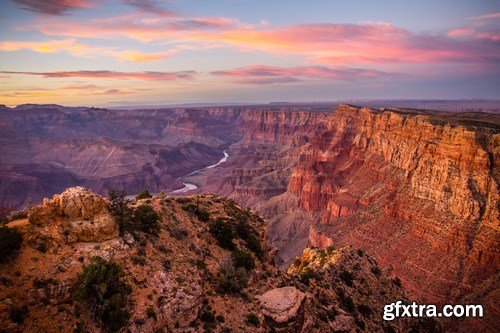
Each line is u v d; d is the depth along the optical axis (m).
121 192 40.47
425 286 109.25
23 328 26.92
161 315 32.75
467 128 132.50
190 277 38.44
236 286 41.38
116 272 32.84
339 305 53.91
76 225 34.88
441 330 64.19
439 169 134.88
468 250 110.88
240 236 53.38
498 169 119.62
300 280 55.09
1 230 32.03
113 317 29.95
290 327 37.97
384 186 172.62
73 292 30.47
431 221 124.44
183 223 48.03
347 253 70.25
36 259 31.64
